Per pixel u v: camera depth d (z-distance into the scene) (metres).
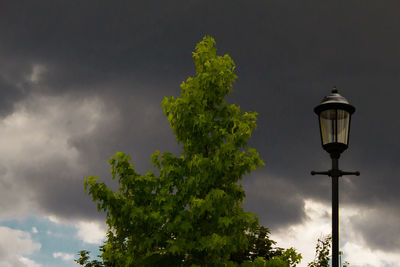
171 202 13.09
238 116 14.05
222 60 14.58
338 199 9.64
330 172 9.87
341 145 9.88
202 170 13.05
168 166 13.58
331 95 10.20
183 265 13.08
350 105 9.97
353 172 9.78
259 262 13.54
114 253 13.63
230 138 13.12
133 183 13.26
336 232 9.48
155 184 13.48
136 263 13.12
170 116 13.99
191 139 14.31
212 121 14.31
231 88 14.59
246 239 13.26
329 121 10.01
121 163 13.30
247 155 13.14
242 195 13.58
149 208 13.20
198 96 14.30
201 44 15.20
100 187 12.62
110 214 12.81
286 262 13.66
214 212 13.02
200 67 15.05
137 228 12.88
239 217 12.80
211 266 13.15
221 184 13.49
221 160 12.88
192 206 12.53
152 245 13.39
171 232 13.20
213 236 12.26
